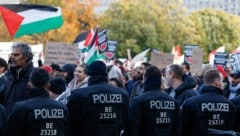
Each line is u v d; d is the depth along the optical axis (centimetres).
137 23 5762
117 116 676
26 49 741
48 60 1162
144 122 698
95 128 661
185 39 6150
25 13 1050
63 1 4634
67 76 1112
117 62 1708
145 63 1152
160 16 5953
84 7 5175
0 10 1044
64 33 4353
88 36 1563
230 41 7238
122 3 5819
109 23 5716
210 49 7044
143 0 6012
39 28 1058
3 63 885
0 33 3944
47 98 618
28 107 601
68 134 665
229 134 704
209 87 732
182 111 734
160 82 718
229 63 1348
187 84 821
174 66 834
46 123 605
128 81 1436
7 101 739
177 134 724
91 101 660
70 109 664
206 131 716
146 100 698
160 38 5903
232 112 736
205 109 719
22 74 740
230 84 1135
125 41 5666
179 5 6194
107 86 679
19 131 602
